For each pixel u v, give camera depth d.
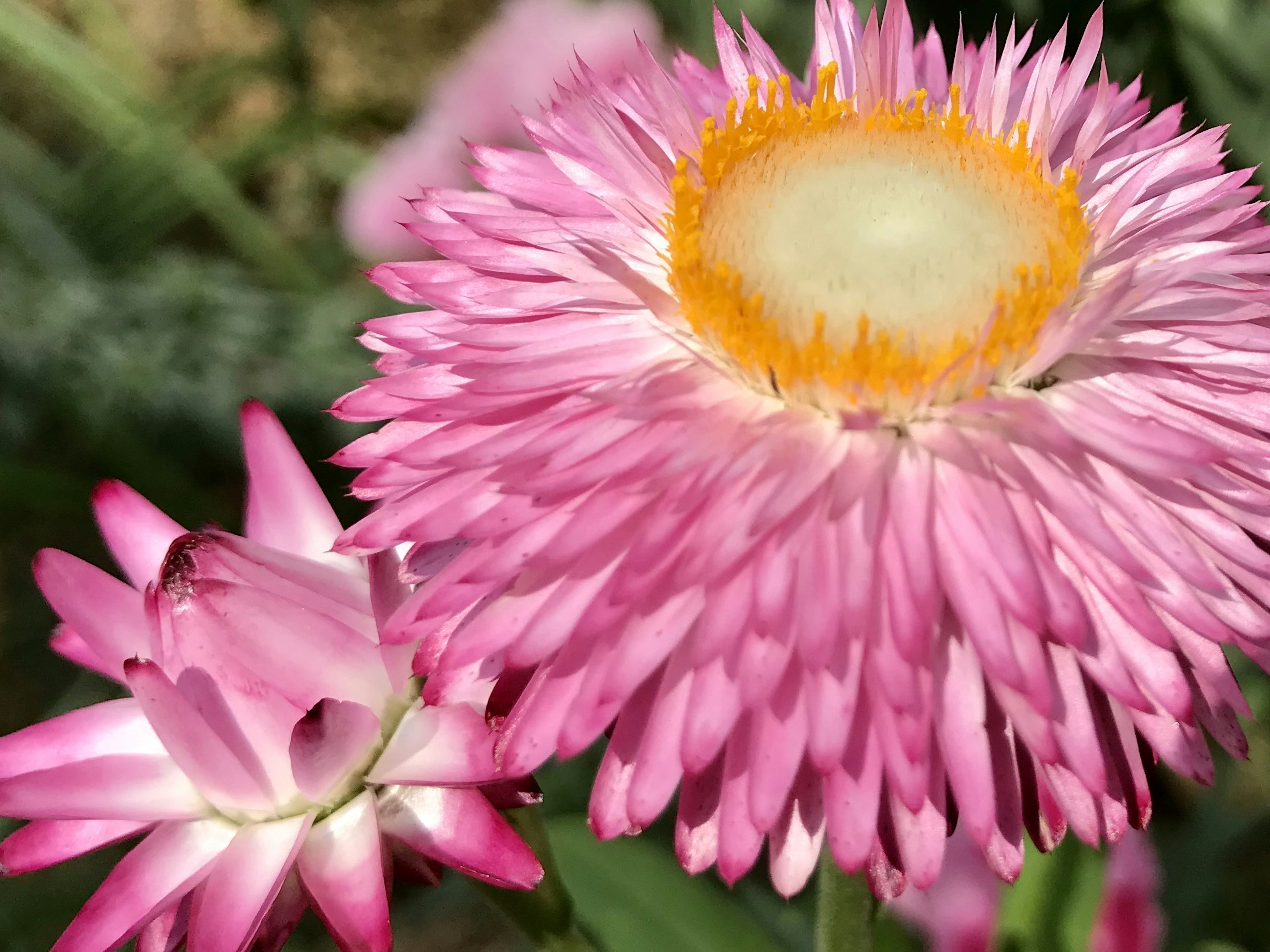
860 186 0.09
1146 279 0.08
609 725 0.08
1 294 0.19
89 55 0.22
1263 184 0.15
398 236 0.16
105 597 0.09
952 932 0.11
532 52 0.15
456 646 0.08
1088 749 0.07
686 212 0.09
